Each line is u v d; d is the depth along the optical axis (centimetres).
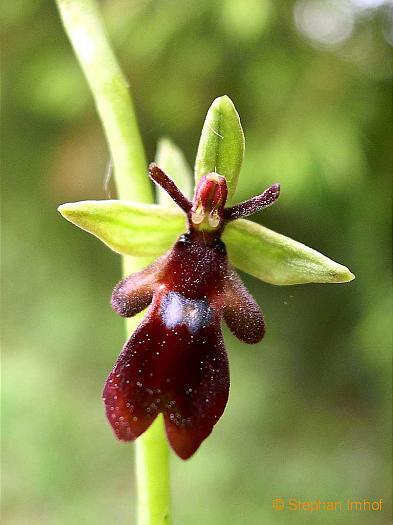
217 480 12
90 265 16
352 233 13
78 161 14
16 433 13
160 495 5
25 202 15
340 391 15
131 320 5
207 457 13
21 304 16
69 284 16
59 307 16
